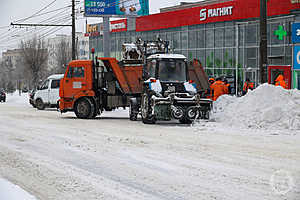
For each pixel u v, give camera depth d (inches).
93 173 298.2
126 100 795.4
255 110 579.2
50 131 559.2
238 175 283.1
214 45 1582.2
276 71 1104.2
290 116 545.6
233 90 1467.8
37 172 305.6
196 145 415.5
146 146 413.7
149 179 277.0
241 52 1432.1
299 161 328.8
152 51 774.5
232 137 473.7
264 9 676.7
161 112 628.4
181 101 633.6
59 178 285.3
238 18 1445.6
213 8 1562.5
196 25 1674.5
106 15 1886.1
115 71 775.7
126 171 301.9
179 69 675.4
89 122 703.1
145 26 1993.1
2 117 826.2
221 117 620.1
